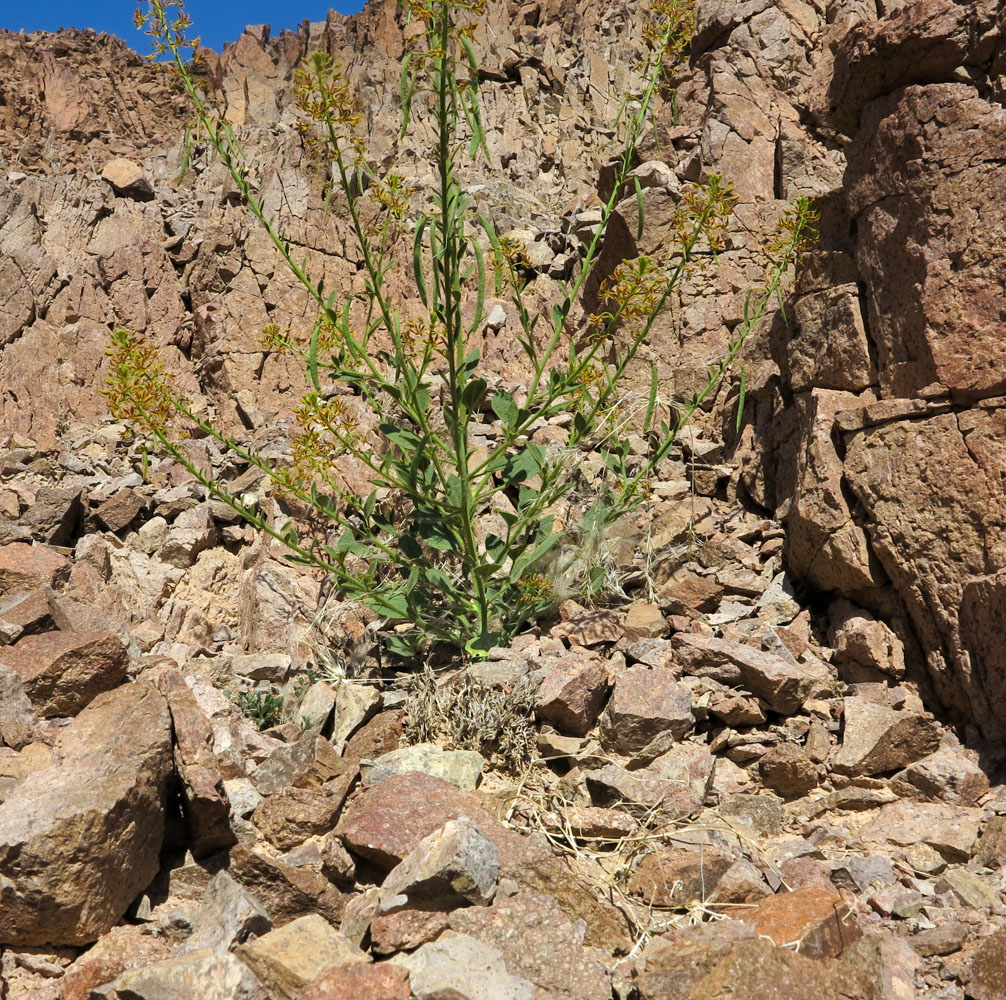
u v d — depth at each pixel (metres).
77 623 4.94
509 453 6.31
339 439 5.36
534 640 5.42
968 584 4.86
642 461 6.93
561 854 4.04
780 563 6.03
